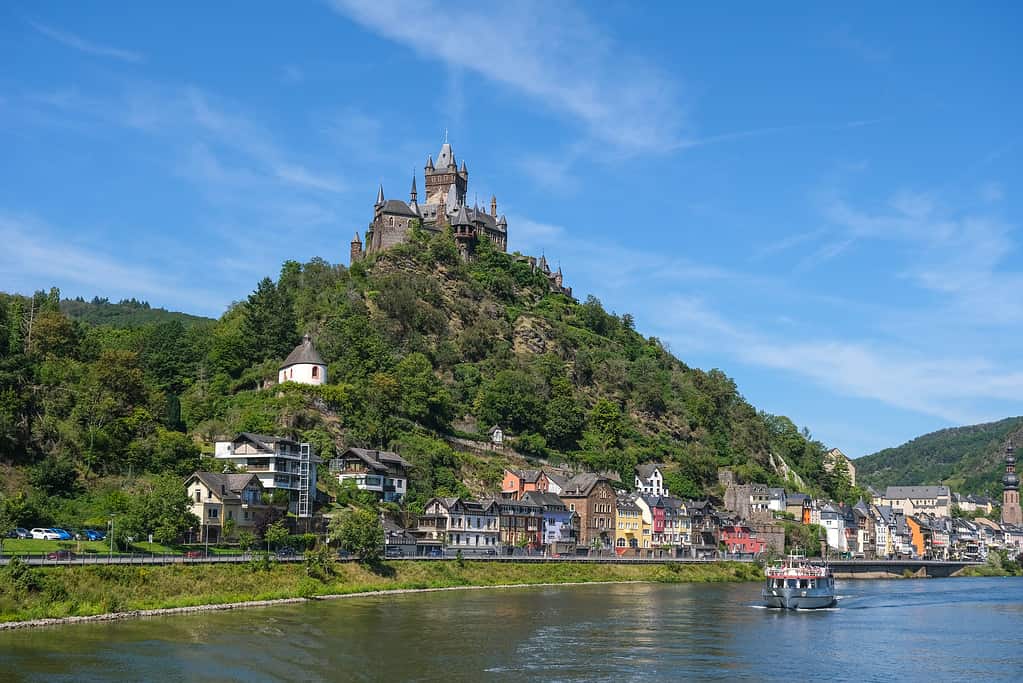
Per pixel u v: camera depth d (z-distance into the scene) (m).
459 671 92.62
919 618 146.75
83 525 141.75
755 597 170.50
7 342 177.38
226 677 86.69
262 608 124.94
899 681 94.25
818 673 97.06
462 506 195.75
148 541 137.62
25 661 87.69
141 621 109.56
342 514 160.62
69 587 110.38
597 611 138.62
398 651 101.31
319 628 112.06
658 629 122.25
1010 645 117.25
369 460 193.00
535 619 127.31
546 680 89.69
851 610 158.00
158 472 166.12
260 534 153.88
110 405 174.00
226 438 175.00
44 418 164.25
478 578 170.88
